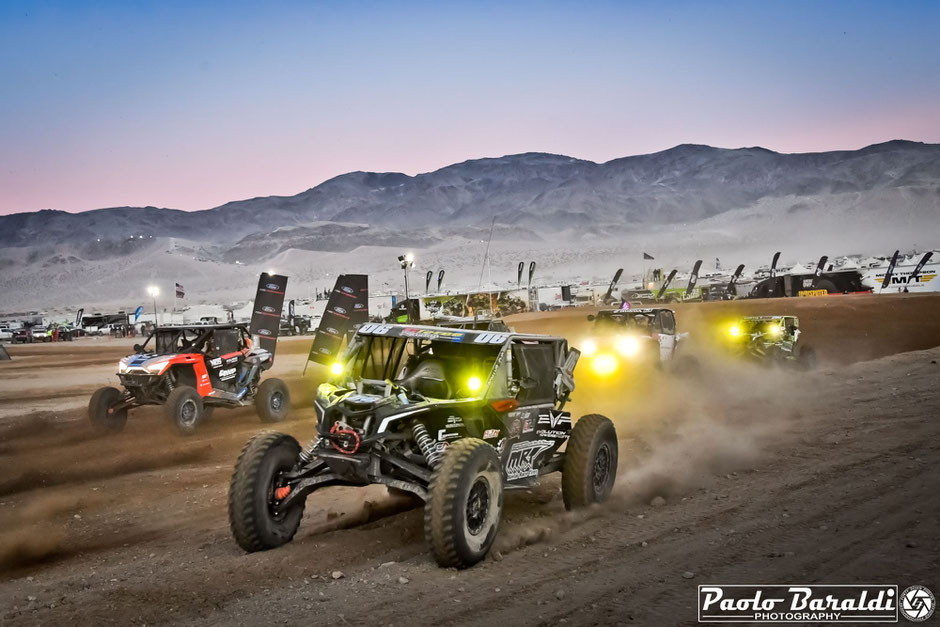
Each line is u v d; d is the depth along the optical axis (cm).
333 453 614
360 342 705
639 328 1838
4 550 693
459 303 6412
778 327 2095
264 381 1502
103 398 1359
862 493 761
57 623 497
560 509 755
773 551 595
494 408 645
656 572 557
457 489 560
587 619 475
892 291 6725
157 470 1070
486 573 565
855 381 1769
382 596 522
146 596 541
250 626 479
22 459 1149
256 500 623
